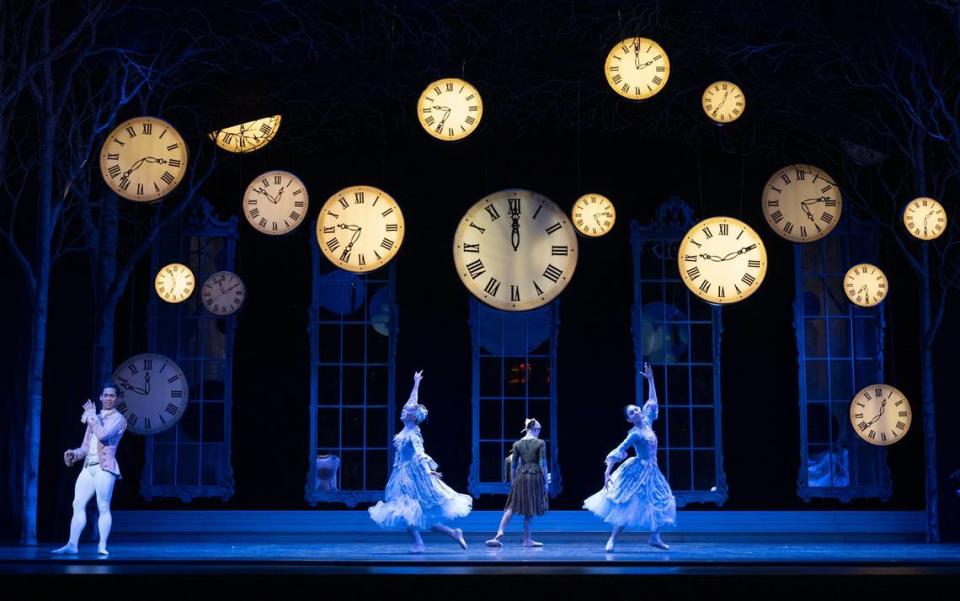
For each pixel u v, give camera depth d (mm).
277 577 7035
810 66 13062
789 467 13523
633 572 7281
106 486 9719
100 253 12570
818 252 13844
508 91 13508
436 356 13594
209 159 13609
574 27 13070
